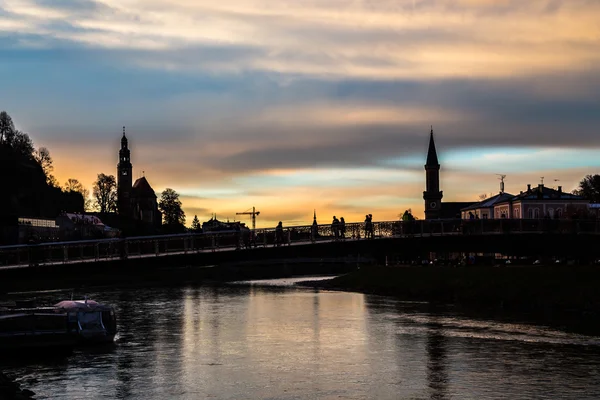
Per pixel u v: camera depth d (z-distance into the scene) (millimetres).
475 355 73938
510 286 125625
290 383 63031
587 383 62219
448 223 117312
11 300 115688
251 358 73188
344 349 77812
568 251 124875
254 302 128125
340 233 108938
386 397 58594
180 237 97000
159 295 142250
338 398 58406
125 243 94000
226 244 99250
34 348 75562
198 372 66875
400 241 113688
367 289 156375
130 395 59281
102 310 81438
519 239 121312
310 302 128000
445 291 135625
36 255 89625
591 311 108125
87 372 66625
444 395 58938
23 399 55969
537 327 92500
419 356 73812
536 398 57812
